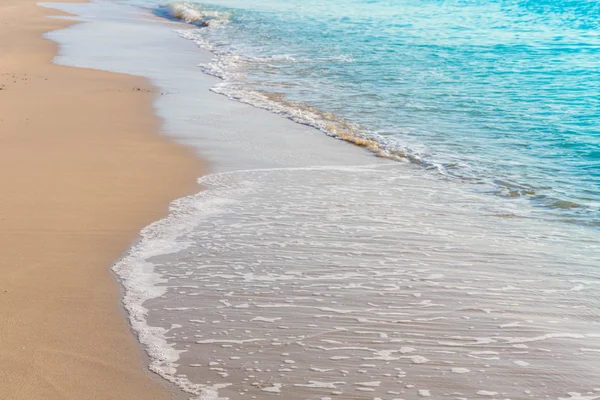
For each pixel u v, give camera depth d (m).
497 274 6.59
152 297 6.02
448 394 4.68
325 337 5.39
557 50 22.48
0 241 7.01
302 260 6.82
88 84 15.91
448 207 8.55
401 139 11.81
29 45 21.98
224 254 6.96
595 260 6.96
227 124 12.61
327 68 18.89
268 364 5.02
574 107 14.20
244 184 9.24
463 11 35.62
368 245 7.23
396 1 41.22
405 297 6.07
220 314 5.75
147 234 7.41
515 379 4.86
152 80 16.80
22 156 9.94
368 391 4.70
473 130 12.46
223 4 38.81
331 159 10.63
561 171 10.10
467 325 5.60
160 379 4.82
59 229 7.39
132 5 37.84
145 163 9.93
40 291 6.04
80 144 10.73
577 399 4.63
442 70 18.72
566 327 5.59
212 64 19.34
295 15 33.00
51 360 4.99
